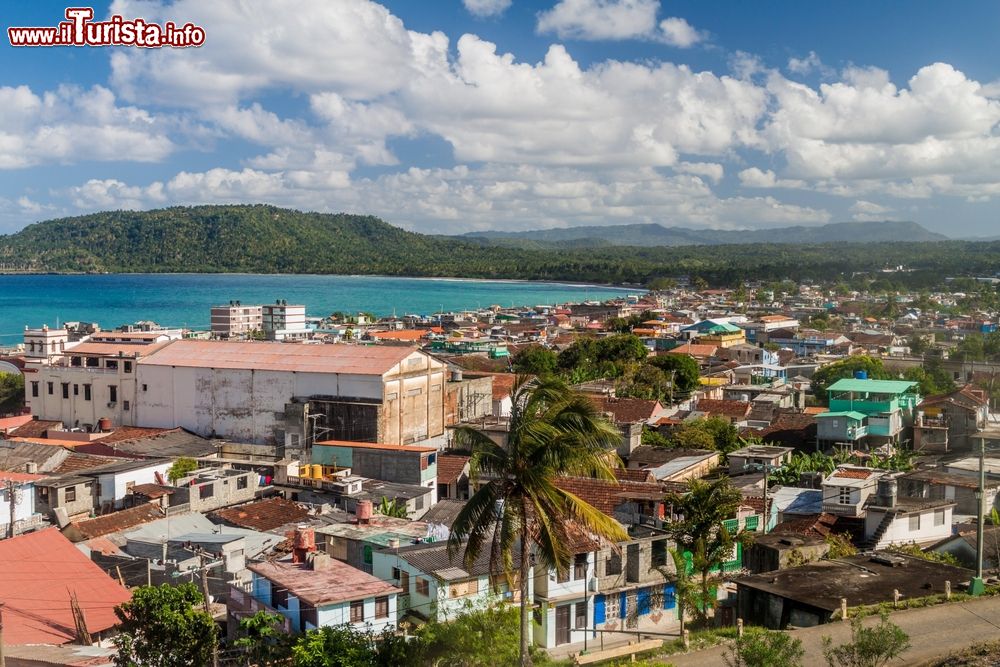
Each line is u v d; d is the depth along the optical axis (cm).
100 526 5625
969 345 16012
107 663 3544
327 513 6178
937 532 5872
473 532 3266
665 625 4794
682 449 8406
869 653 3403
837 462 8256
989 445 8525
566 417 3198
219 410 9331
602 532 3250
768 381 14875
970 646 3894
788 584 4681
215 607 4622
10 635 3738
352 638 3734
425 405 9425
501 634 3644
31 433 9700
